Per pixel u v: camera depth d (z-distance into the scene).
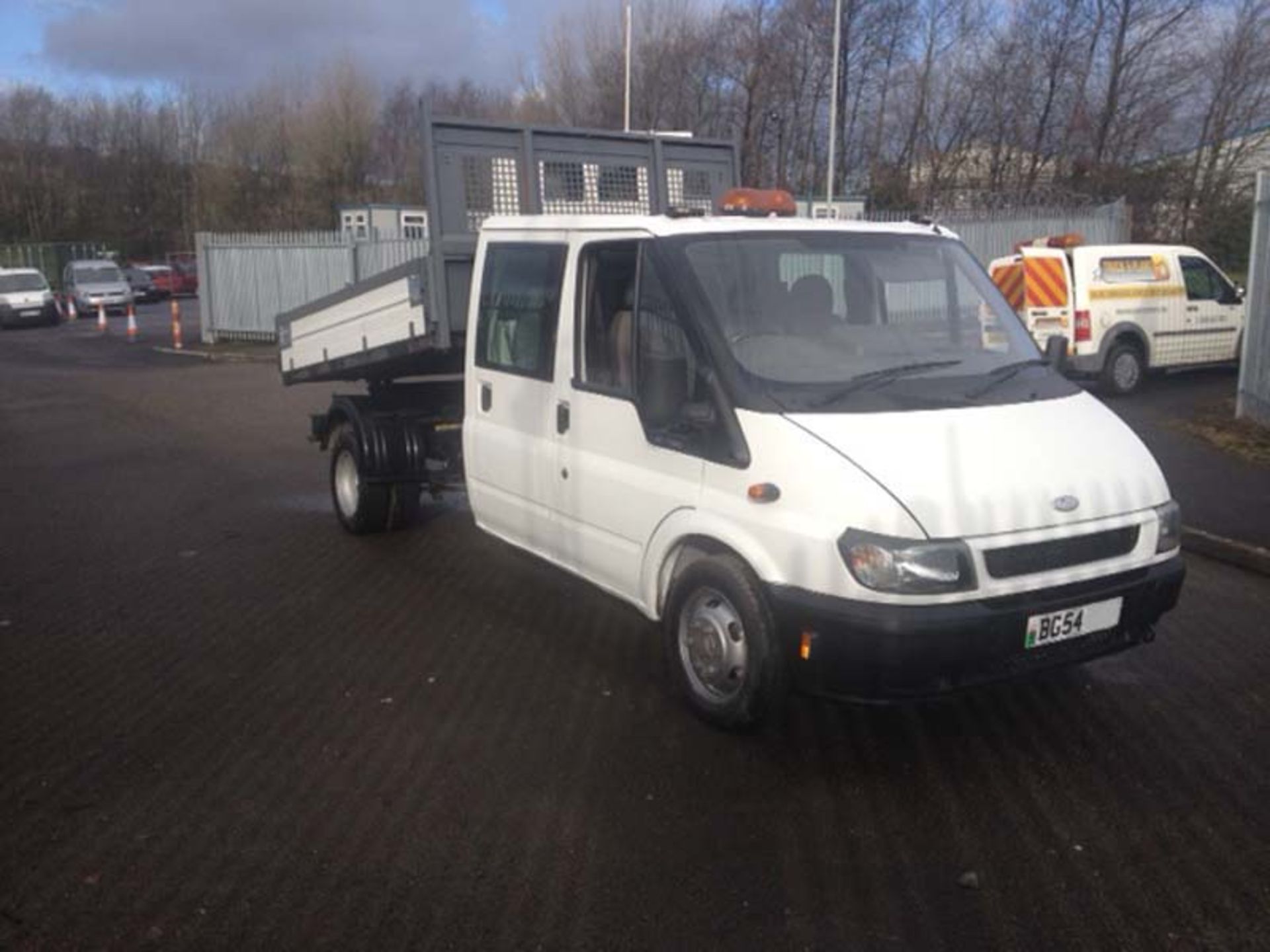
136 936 3.25
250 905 3.40
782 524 4.11
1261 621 5.96
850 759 4.36
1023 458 4.20
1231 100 31.28
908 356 4.80
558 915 3.34
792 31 37.97
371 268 23.34
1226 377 14.98
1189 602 6.29
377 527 7.80
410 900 3.42
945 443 4.18
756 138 38.84
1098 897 3.42
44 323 32.97
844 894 3.45
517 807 4.00
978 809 3.97
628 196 7.27
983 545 3.94
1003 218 21.61
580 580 5.57
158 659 5.49
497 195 6.72
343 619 6.09
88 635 5.85
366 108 48.69
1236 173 30.41
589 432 5.18
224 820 3.92
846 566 3.92
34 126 64.81
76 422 13.99
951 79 37.41
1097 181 32.44
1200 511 7.79
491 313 6.01
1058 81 35.25
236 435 12.77
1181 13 32.25
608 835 3.80
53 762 4.37
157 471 10.60
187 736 4.61
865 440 4.13
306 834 3.82
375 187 49.69
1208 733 4.58
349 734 4.62
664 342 4.73
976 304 5.22
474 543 7.74
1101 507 4.21
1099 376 13.54
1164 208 30.88
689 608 4.63
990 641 3.95
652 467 4.80
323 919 3.33
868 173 38.25
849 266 5.01
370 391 8.34
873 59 38.00
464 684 5.15
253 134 51.78
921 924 3.29
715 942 3.21
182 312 39.75
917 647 3.86
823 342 4.69
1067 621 4.10
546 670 5.32
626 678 5.21
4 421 14.13
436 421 7.72
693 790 4.11
